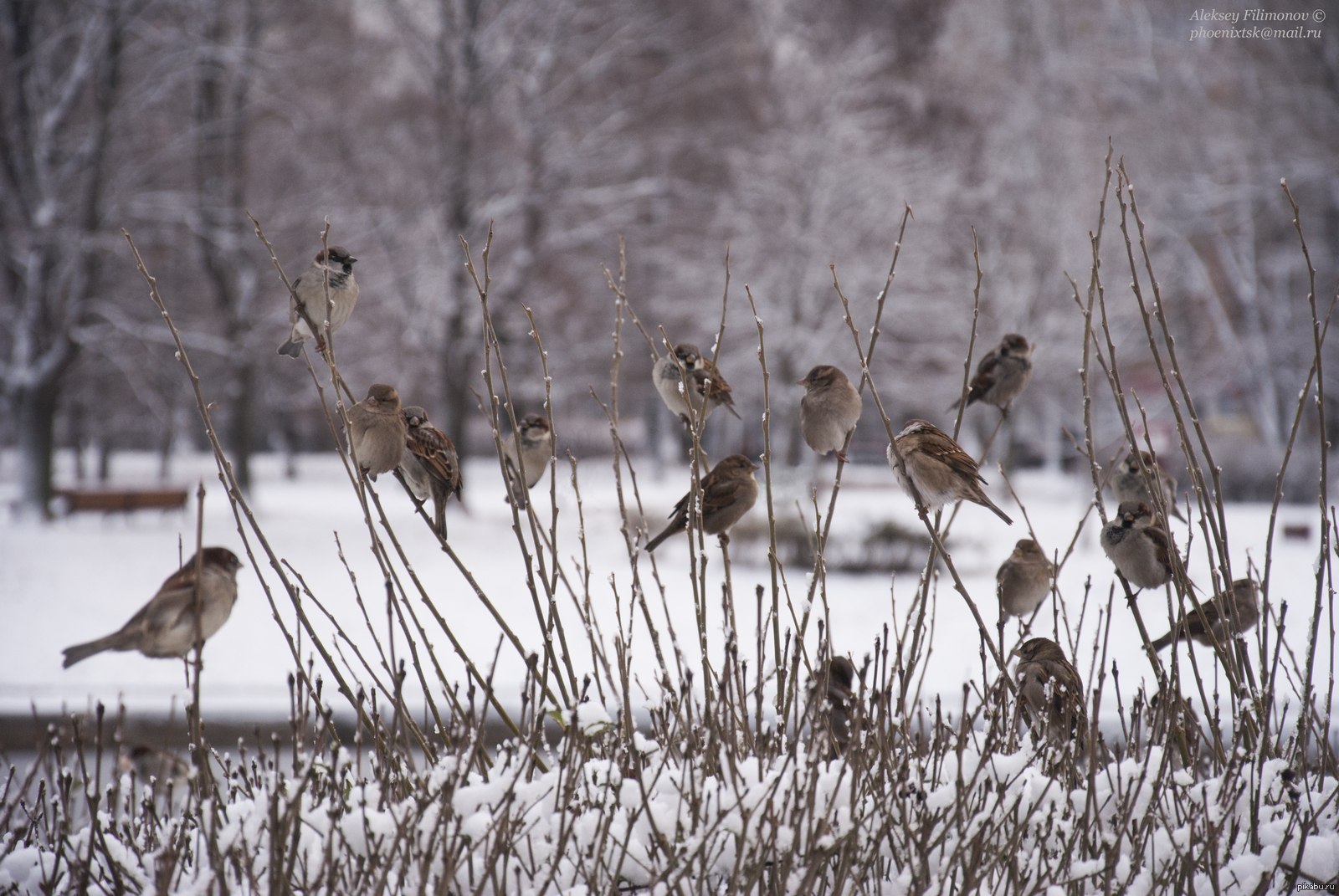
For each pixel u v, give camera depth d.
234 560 3.55
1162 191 31.53
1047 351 28.77
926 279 29.70
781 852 3.45
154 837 3.73
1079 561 18.12
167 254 24.45
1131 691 7.89
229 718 8.26
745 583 15.64
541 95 29.02
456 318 27.44
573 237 28.77
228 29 24.86
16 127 22.00
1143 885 3.69
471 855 3.23
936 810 3.69
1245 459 32.41
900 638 3.84
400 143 27.75
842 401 5.74
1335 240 31.28
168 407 27.39
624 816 3.62
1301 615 10.88
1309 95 29.67
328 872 3.26
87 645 3.38
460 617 12.80
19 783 5.01
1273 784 4.04
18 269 22.72
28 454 22.64
